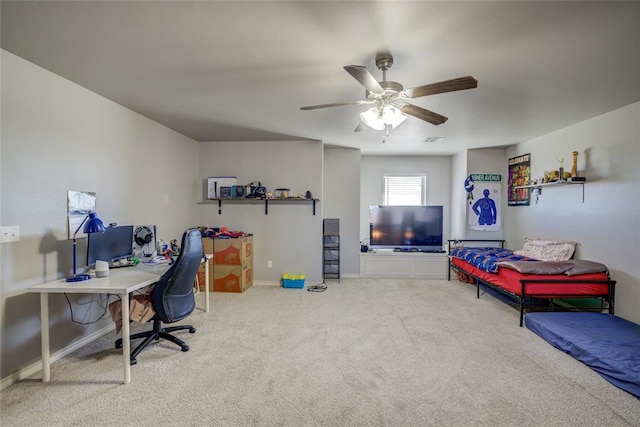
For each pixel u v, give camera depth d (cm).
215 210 498
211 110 332
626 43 193
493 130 411
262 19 171
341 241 547
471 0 153
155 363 241
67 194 256
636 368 206
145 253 329
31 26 179
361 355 255
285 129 412
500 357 251
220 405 190
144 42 196
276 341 282
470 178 525
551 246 399
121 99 300
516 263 344
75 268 242
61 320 253
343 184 545
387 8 160
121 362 242
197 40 194
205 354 256
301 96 288
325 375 224
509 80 249
